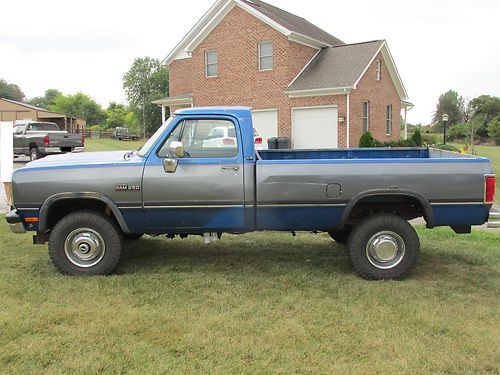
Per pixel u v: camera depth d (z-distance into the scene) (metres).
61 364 3.62
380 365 3.64
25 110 50.91
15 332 4.12
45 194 5.50
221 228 5.64
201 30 24.27
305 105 22.00
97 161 5.75
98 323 4.33
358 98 21.80
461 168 5.46
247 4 22.86
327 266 6.16
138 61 75.00
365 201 5.66
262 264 6.24
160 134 5.60
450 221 5.55
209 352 3.81
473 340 4.07
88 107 113.31
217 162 5.50
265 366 3.61
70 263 5.66
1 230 8.06
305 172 5.45
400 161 5.46
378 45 23.44
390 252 5.59
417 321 4.44
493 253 6.84
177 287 5.32
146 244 7.23
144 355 3.76
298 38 22.62
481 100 54.22
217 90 24.52
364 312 4.64
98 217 5.60
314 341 4.02
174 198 5.52
